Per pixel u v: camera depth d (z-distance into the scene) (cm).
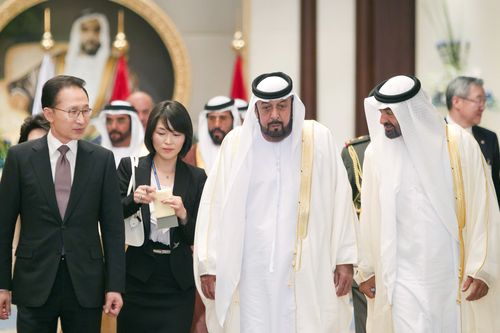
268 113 582
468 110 847
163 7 1180
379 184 612
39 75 1144
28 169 557
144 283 627
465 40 1100
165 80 1155
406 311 597
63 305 560
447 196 604
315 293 580
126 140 939
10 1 1127
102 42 1152
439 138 610
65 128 556
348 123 1130
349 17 1128
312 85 1126
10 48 1140
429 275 600
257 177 593
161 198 606
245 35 1131
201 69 1181
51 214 555
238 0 1185
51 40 1131
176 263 628
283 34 1132
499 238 610
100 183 570
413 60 1116
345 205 592
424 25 1114
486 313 614
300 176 588
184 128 636
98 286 563
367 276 623
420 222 604
